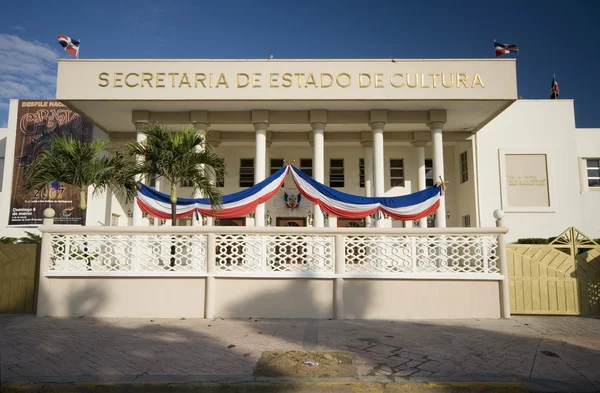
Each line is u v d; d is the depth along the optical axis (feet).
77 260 28.55
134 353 20.01
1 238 58.08
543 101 60.54
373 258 28.55
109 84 48.34
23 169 63.67
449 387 16.61
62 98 47.93
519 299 30.09
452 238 28.73
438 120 51.29
